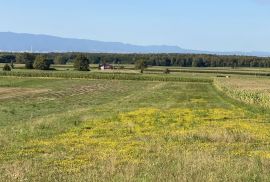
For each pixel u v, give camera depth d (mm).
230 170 14461
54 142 23359
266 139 24812
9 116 42938
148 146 21297
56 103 64500
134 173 14188
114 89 103625
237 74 181500
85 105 61375
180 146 21750
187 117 36906
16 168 15461
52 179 13914
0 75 147750
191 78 143125
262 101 57062
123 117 36406
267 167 15359
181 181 12914
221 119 36094
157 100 71062
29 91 89188
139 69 198750
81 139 24531
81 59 184375
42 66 187000
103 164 16406
